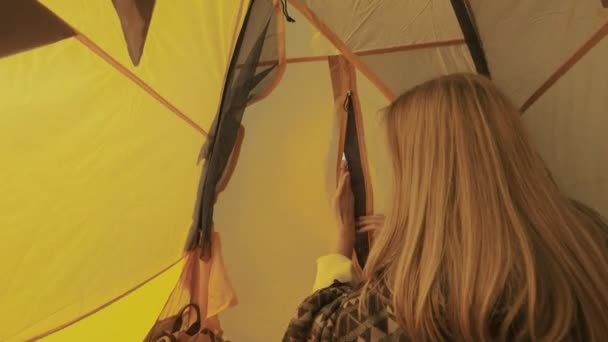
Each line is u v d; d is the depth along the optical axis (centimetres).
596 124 96
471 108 65
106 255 76
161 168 81
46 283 66
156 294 99
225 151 103
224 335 140
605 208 96
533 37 110
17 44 52
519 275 54
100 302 79
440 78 73
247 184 147
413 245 60
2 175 55
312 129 147
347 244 128
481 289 53
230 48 90
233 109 101
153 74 71
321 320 64
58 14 54
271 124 148
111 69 64
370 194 136
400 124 71
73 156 62
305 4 124
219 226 145
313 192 148
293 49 142
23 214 58
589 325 53
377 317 59
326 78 146
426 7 124
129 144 71
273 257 147
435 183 62
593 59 95
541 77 110
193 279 111
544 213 59
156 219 86
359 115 143
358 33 129
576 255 57
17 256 60
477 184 60
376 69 134
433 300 54
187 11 73
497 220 57
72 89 59
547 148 110
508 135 64
